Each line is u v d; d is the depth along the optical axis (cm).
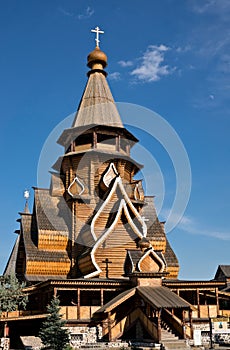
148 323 2947
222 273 6153
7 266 4406
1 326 3234
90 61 4812
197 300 3466
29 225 4119
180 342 2766
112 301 3088
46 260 3772
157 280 3228
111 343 2864
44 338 2673
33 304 3756
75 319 3119
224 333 3162
